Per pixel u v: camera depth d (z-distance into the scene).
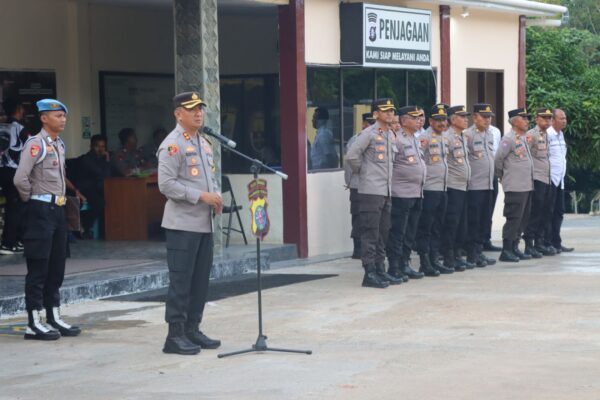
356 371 8.92
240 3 16.58
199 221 9.73
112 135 18.62
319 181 16.92
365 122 16.22
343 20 17.28
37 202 10.47
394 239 14.10
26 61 17.05
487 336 10.34
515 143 16.19
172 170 9.64
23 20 16.97
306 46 16.48
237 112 20.12
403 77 19.03
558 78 28.23
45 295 10.70
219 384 8.57
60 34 17.62
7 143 14.98
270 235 16.72
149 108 19.36
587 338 10.18
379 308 12.05
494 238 20.52
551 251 17.28
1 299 11.62
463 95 21.16
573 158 27.92
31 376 9.01
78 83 17.89
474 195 15.59
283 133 16.44
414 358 9.39
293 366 9.16
